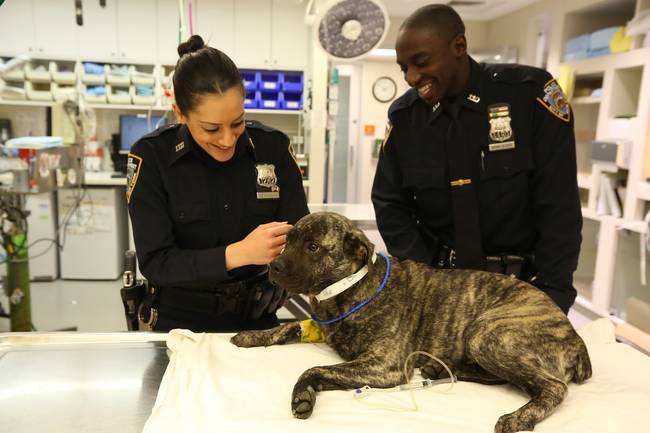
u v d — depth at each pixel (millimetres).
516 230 1636
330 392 1107
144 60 4871
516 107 1575
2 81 4684
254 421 950
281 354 1285
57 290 4469
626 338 3162
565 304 1509
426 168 1649
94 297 4320
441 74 1462
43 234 4648
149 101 4875
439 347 1285
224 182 1496
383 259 1366
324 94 4375
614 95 3824
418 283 1363
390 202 1786
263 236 1276
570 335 1199
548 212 1557
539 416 997
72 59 4797
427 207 1723
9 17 4664
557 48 4637
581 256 4355
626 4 4188
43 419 996
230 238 1530
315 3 1939
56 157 3178
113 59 4828
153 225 1414
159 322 1557
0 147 3338
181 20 1840
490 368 1157
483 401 1098
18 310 3287
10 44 4711
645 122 3451
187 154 1456
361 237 1246
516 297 1275
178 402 1016
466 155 1592
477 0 5141
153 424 938
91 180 4547
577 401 1103
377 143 6934
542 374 1085
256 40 4922
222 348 1276
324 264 1229
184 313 1531
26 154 2955
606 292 3840
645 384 1205
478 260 1634
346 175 7105
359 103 6883
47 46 4746
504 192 1584
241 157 1515
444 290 1340
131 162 1452
